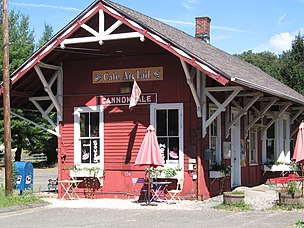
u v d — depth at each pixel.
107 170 16.36
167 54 15.79
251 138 20.52
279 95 17.61
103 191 16.36
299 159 15.55
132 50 15.90
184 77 15.52
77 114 16.86
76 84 16.95
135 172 15.98
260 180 21.27
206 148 15.43
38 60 15.66
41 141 40.56
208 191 15.57
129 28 14.93
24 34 41.62
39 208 14.20
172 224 11.13
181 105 15.48
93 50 15.93
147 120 15.91
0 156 44.59
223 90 15.05
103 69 16.62
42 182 25.89
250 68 23.53
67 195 16.70
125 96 16.25
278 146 22.23
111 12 14.59
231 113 17.70
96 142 16.67
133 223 11.37
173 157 15.57
